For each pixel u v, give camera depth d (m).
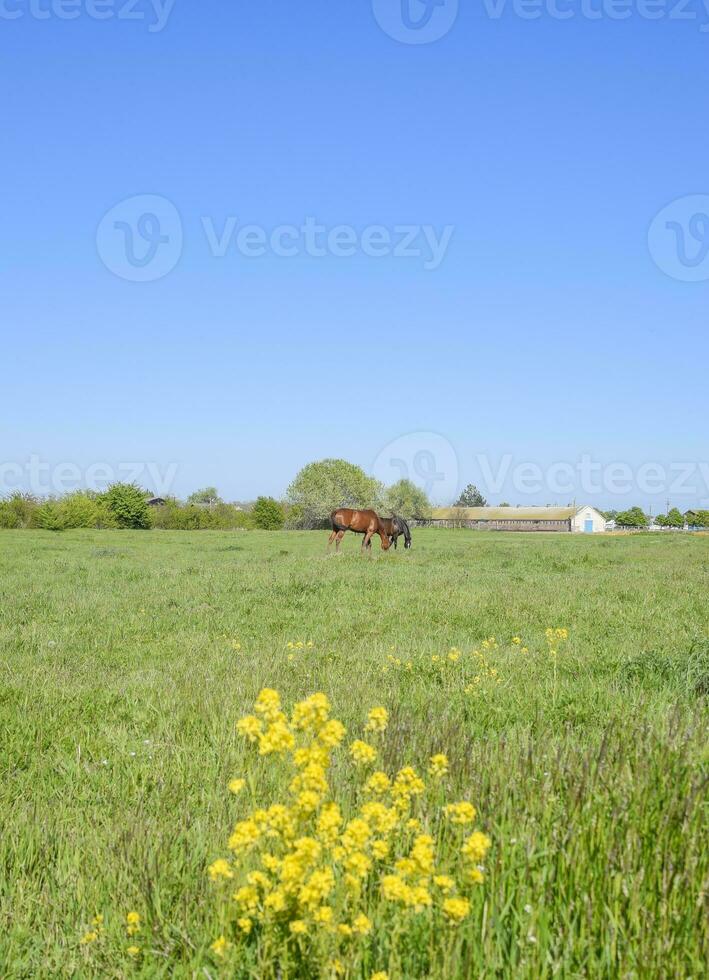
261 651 10.14
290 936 2.94
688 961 3.07
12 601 14.80
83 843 4.50
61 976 3.38
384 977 2.72
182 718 7.01
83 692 7.93
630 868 3.50
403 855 3.69
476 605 14.42
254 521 83.06
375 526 32.56
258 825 3.22
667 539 54.28
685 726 5.64
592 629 11.95
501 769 4.74
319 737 3.30
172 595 16.06
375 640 10.92
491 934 3.13
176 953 3.42
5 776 5.71
